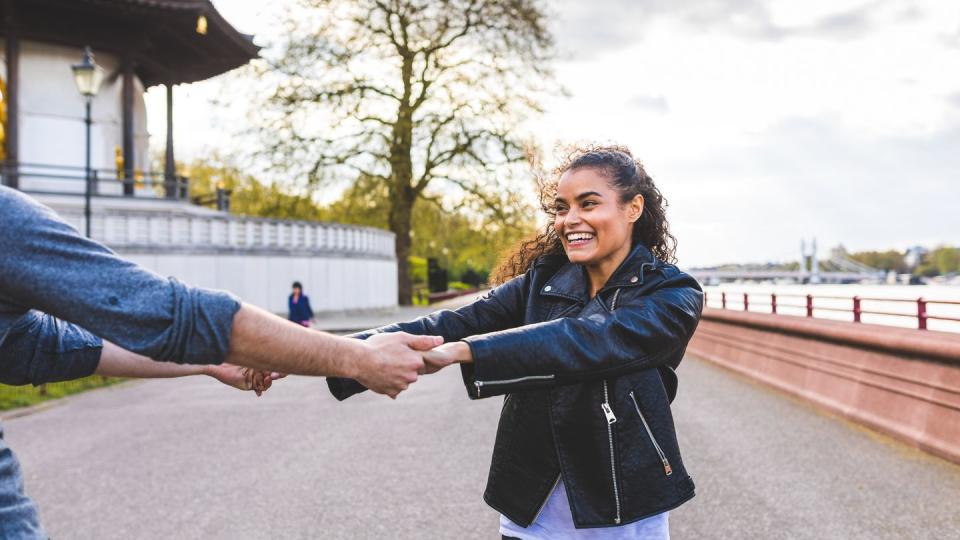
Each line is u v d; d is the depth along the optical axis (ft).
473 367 5.45
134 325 4.05
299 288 55.01
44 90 81.76
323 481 17.95
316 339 4.63
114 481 18.24
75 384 36.50
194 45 91.56
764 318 35.45
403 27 108.06
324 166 106.83
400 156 108.37
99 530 14.61
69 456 21.15
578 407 6.32
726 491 16.80
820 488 16.96
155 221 72.90
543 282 7.23
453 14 105.70
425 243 172.86
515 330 5.65
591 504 6.29
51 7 78.54
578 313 6.77
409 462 19.83
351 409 29.07
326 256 90.12
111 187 85.30
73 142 82.79
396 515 15.34
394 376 5.00
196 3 81.56
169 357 4.15
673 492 6.35
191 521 15.08
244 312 4.33
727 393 31.91
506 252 8.43
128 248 71.05
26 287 3.95
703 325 50.47
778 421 25.07
